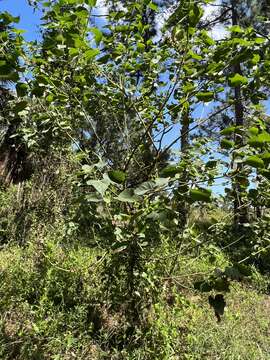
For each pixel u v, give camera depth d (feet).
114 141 12.59
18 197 21.94
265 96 10.40
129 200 6.42
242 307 18.94
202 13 8.77
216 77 9.35
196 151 9.62
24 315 12.37
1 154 25.17
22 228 20.81
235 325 15.83
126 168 11.36
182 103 10.28
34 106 11.88
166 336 11.32
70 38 9.04
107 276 13.00
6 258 16.69
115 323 12.69
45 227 18.63
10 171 25.76
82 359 11.41
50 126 11.75
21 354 10.88
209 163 8.70
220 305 7.23
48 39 9.36
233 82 8.67
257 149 8.26
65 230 13.04
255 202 9.87
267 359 14.05
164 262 12.06
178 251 11.46
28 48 10.49
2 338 11.12
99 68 11.88
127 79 13.05
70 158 20.49
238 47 9.11
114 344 12.14
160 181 6.45
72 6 9.64
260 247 10.02
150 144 12.10
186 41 10.14
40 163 22.11
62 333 11.81
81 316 12.42
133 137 12.64
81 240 16.84
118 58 11.75
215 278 7.42
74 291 13.65
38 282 13.71
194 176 8.65
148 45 12.19
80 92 12.14
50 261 13.89
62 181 20.93
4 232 20.80
